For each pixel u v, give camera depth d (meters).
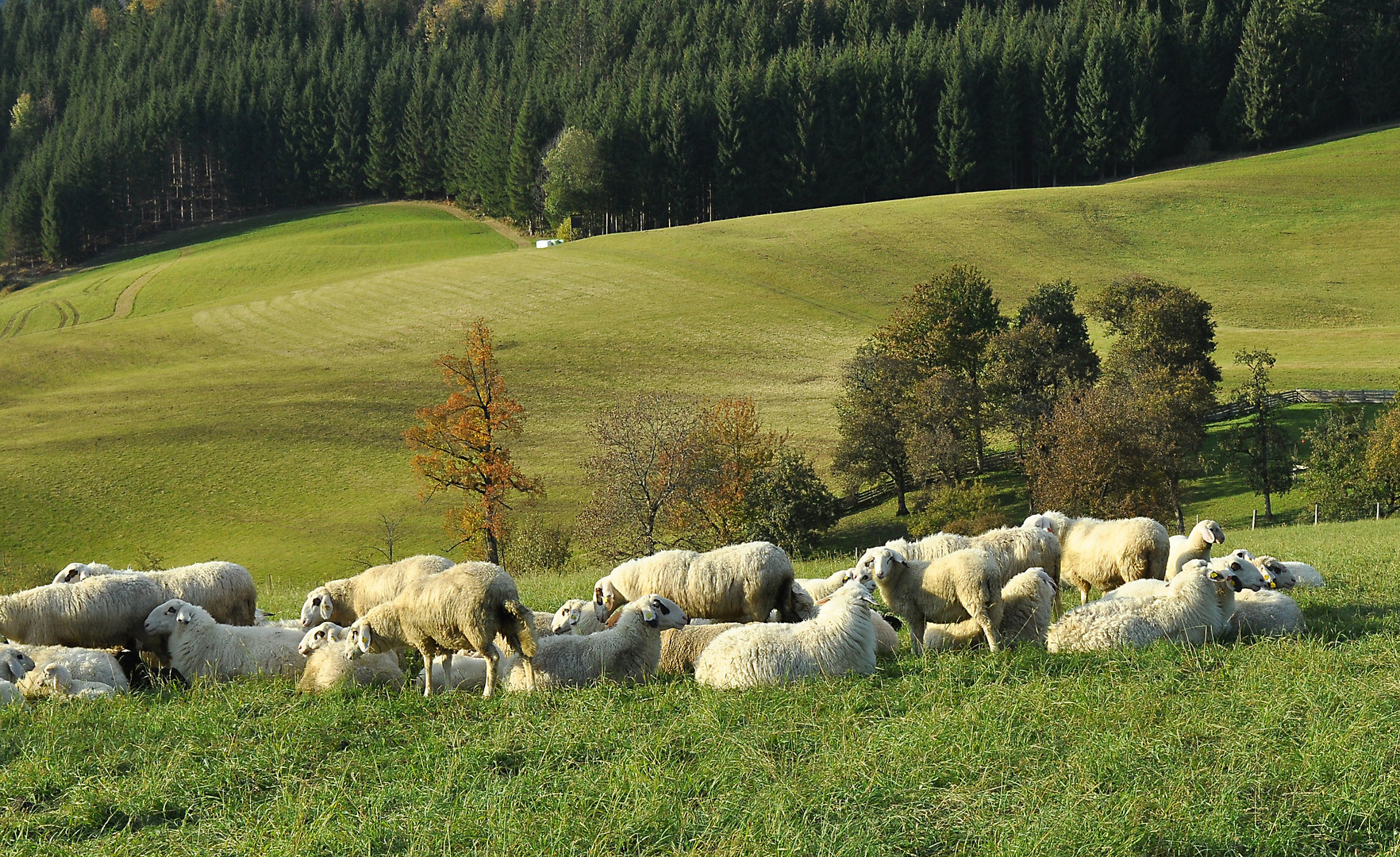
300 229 162.62
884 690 9.98
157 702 10.84
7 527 57.91
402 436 71.19
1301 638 10.90
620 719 9.34
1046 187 143.25
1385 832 6.91
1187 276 97.38
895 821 7.27
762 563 13.50
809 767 8.15
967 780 7.85
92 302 120.88
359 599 14.05
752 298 97.38
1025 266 101.38
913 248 108.12
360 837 7.35
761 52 182.50
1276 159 136.88
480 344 50.81
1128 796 7.34
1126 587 13.02
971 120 142.62
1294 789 7.48
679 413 47.53
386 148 180.75
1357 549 21.06
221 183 183.75
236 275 128.00
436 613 11.05
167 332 98.06
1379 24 146.38
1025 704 9.09
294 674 11.95
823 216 122.62
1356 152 132.00
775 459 57.25
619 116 145.50
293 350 90.88
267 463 66.69
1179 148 153.25
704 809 7.54
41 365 89.62
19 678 11.27
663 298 98.62
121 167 169.50
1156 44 151.50
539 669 11.03
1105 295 69.69
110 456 67.62
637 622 11.17
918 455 57.00
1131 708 8.90
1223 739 8.25
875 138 144.88
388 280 111.44
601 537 45.41
